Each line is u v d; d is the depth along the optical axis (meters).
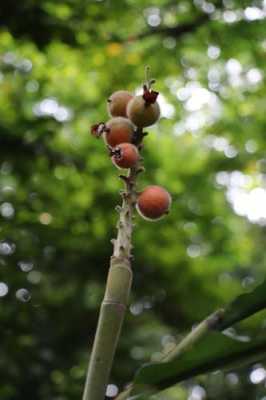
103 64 10.86
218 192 12.61
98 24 10.27
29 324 9.18
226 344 1.69
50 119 10.51
